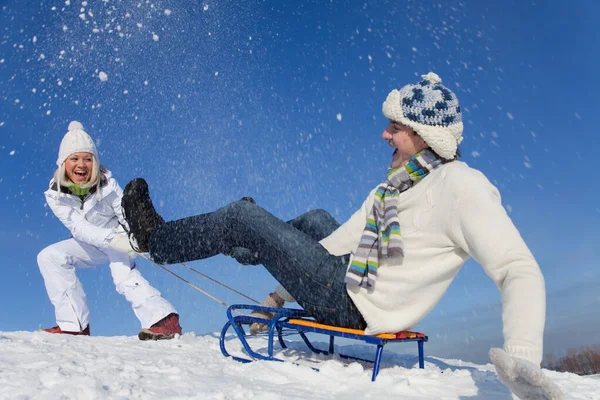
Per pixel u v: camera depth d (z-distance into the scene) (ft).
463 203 5.85
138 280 10.75
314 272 7.04
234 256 8.12
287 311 7.80
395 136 6.81
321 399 5.61
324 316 7.15
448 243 6.15
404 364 8.57
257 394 5.52
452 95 6.60
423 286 6.35
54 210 10.85
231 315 7.79
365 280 6.59
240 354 8.04
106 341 8.96
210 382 6.03
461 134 6.68
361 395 5.89
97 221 11.30
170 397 5.29
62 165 10.88
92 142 11.14
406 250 6.40
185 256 8.25
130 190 8.52
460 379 6.80
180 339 9.38
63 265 11.02
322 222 8.36
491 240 5.47
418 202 6.39
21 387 5.25
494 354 4.53
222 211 7.71
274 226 7.32
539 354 4.85
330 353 8.41
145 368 6.49
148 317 10.31
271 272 7.51
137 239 8.55
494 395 5.97
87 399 5.08
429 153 6.62
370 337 6.55
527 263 5.27
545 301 5.10
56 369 5.86
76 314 10.89
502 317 5.20
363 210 7.39
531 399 4.48
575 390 7.21
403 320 6.46
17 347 7.17
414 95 6.54
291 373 6.64
